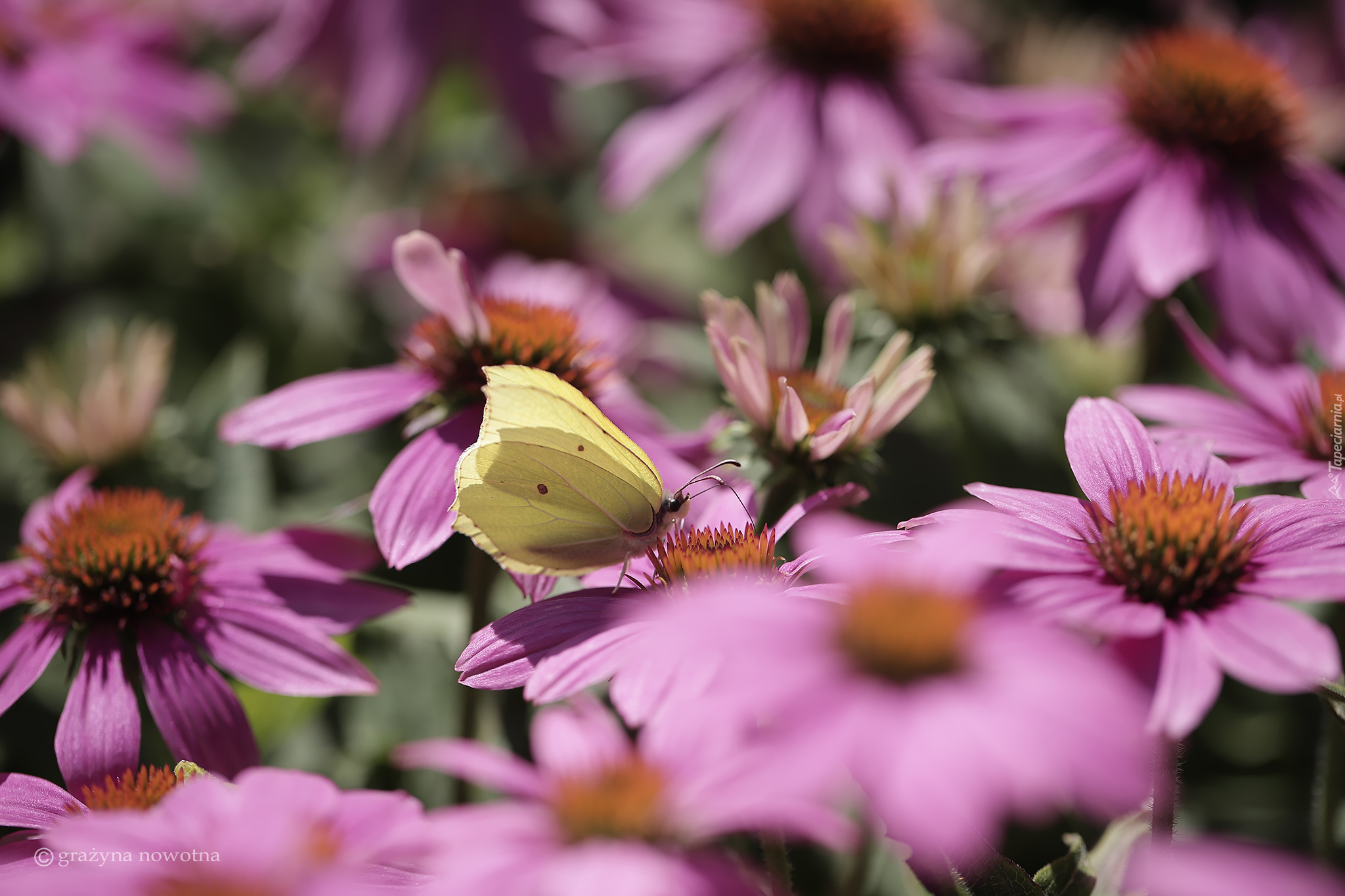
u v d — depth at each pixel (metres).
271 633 0.51
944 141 0.66
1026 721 0.41
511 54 0.71
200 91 0.70
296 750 0.54
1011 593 0.45
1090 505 0.47
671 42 0.68
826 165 0.64
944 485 0.58
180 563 0.51
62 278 0.66
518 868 0.42
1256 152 0.59
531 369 0.49
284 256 0.68
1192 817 0.54
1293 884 0.41
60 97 0.63
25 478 0.58
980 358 0.58
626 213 0.76
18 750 0.53
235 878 0.41
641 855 0.42
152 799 0.46
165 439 0.57
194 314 0.67
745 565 0.48
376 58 0.71
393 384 0.53
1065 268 0.63
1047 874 0.46
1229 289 0.56
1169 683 0.44
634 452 0.49
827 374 0.54
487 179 0.77
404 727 0.54
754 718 0.42
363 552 0.52
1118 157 0.59
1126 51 0.62
